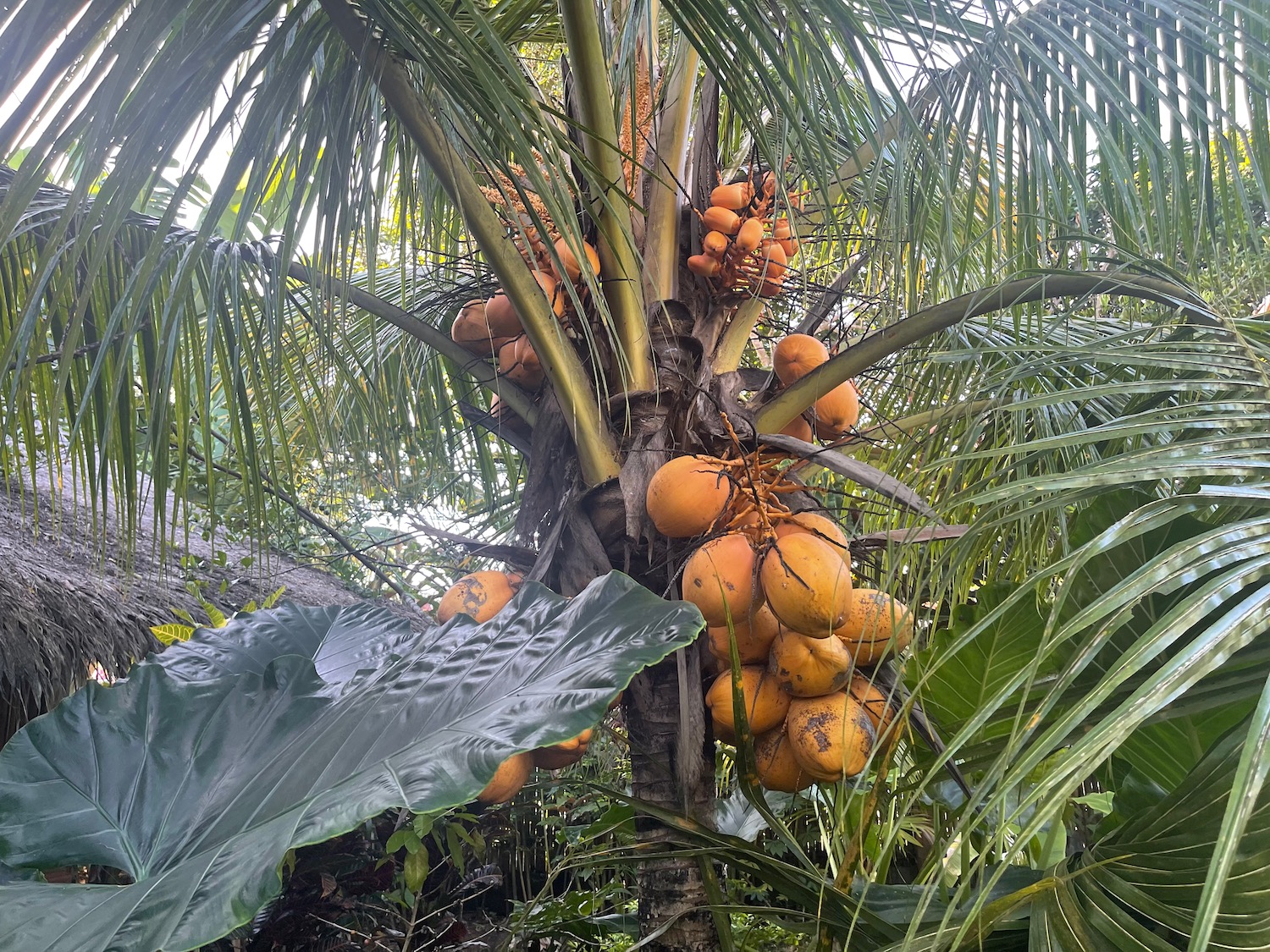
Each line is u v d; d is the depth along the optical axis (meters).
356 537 5.46
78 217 2.65
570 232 1.87
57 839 2.06
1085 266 2.47
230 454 4.70
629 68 2.55
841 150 3.26
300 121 2.17
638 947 2.22
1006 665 2.17
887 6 2.29
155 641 4.29
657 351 2.57
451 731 1.74
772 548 2.04
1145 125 2.29
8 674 3.75
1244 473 1.33
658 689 2.51
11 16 1.53
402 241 2.90
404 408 3.87
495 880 3.60
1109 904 1.56
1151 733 2.15
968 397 2.23
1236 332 1.72
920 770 2.12
